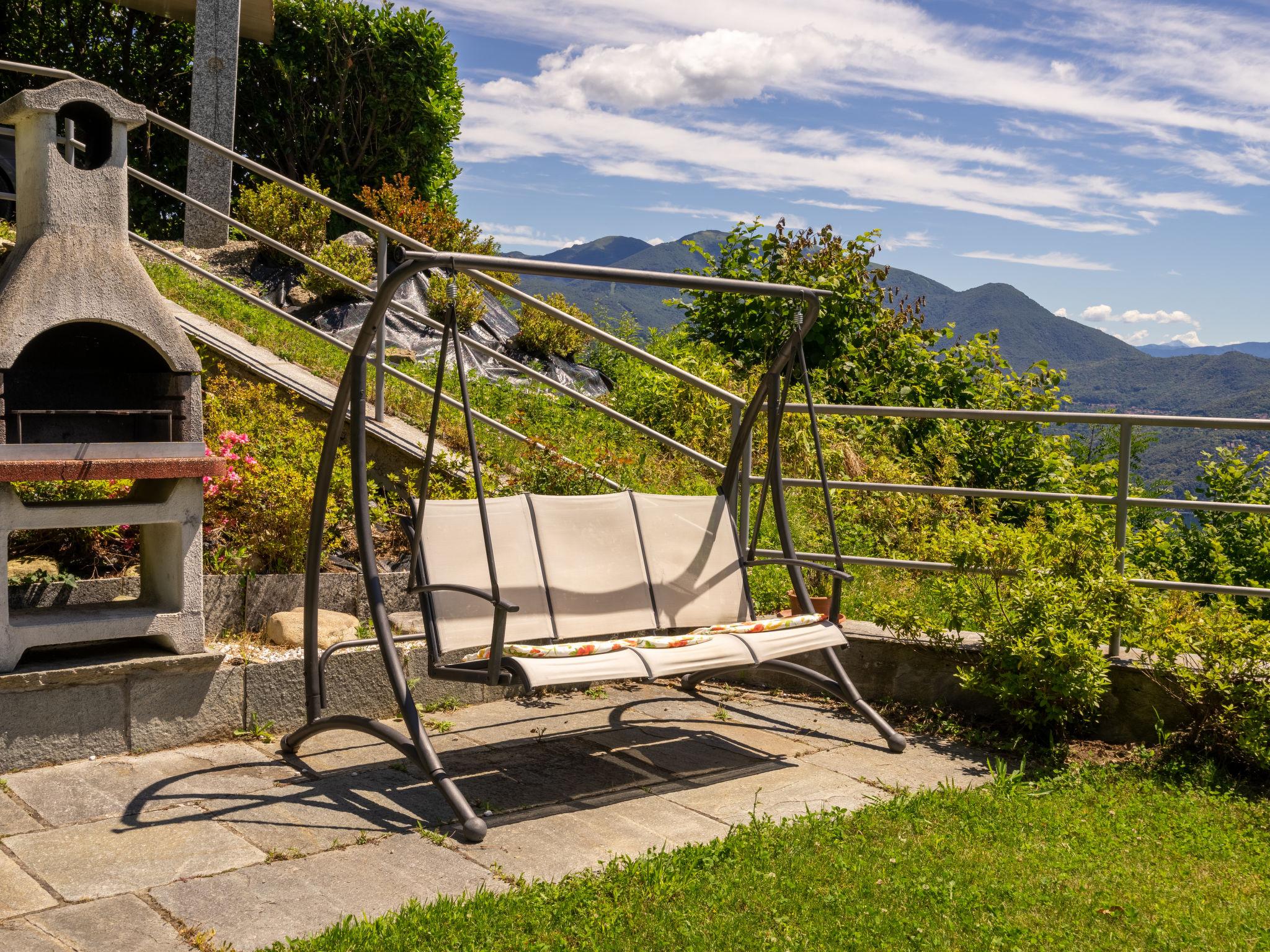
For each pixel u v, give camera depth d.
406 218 11.30
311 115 15.01
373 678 4.47
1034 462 9.66
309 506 4.85
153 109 14.66
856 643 5.15
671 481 7.37
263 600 4.58
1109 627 4.55
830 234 11.40
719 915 2.83
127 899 2.80
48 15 14.05
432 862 3.15
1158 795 3.98
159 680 3.93
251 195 10.82
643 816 3.61
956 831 3.50
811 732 4.70
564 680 3.44
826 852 3.27
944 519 7.77
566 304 11.13
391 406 6.83
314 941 2.58
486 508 4.21
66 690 3.72
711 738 4.55
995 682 4.64
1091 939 2.80
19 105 3.79
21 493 4.47
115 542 4.74
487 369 10.06
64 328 4.15
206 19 10.73
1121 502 4.79
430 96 15.43
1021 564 4.73
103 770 3.70
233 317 7.71
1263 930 2.88
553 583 4.24
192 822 3.33
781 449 8.37
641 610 4.45
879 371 11.39
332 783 3.76
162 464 3.87
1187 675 4.37
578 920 2.77
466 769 3.99
